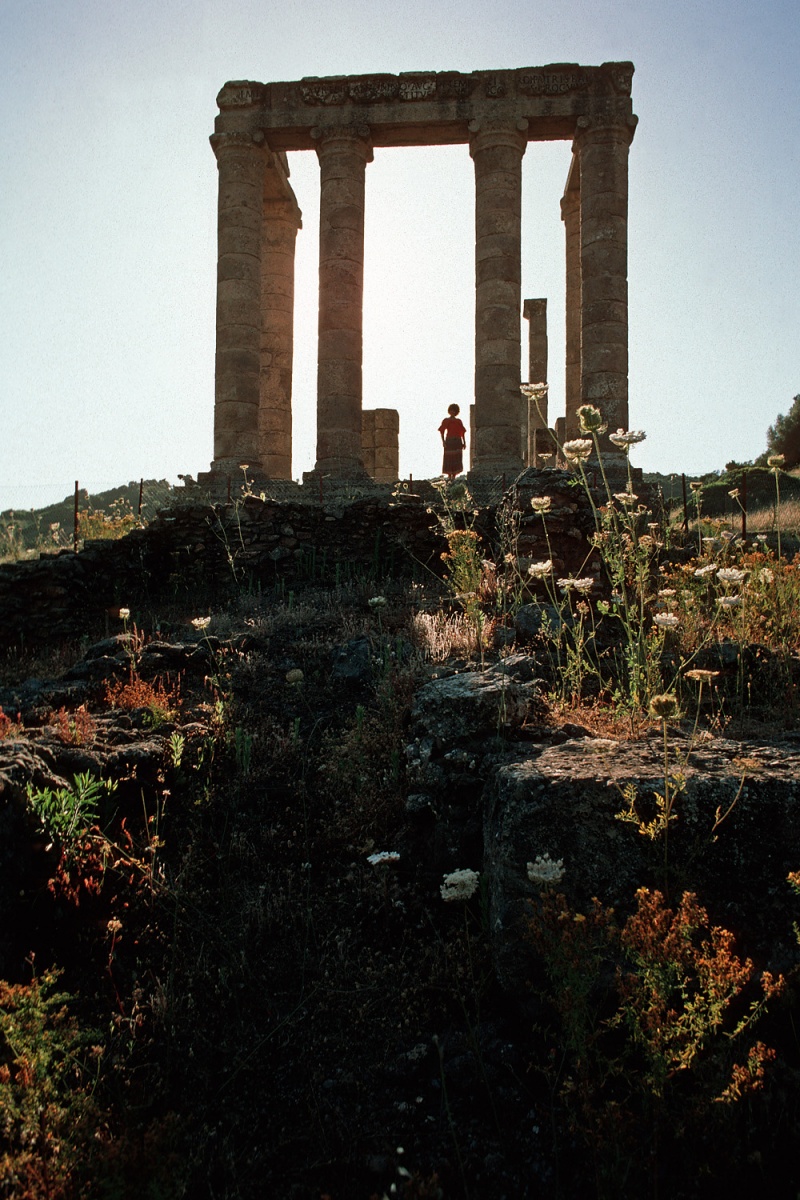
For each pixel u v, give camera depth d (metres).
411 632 8.59
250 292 22.31
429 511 12.30
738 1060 3.81
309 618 9.81
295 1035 4.45
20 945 4.47
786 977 4.00
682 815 4.36
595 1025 4.10
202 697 7.62
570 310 25.78
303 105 22.55
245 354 22.03
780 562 8.26
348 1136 3.93
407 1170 3.71
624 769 4.67
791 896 4.20
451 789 5.51
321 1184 3.72
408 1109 4.04
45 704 7.16
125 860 5.11
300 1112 4.07
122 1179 3.28
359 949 4.95
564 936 3.74
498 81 22.05
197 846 5.61
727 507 22.22
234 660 8.45
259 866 5.54
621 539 7.31
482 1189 3.66
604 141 21.81
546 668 7.15
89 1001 4.46
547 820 4.41
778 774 4.50
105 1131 3.68
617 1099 3.87
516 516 11.22
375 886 5.23
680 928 3.55
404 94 22.27
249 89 22.59
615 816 4.38
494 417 21.38
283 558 12.88
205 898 5.25
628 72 21.86
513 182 22.06
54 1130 3.53
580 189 22.23
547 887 4.29
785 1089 3.77
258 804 6.10
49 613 11.52
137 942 4.84
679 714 4.51
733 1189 3.47
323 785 6.28
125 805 5.71
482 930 4.82
